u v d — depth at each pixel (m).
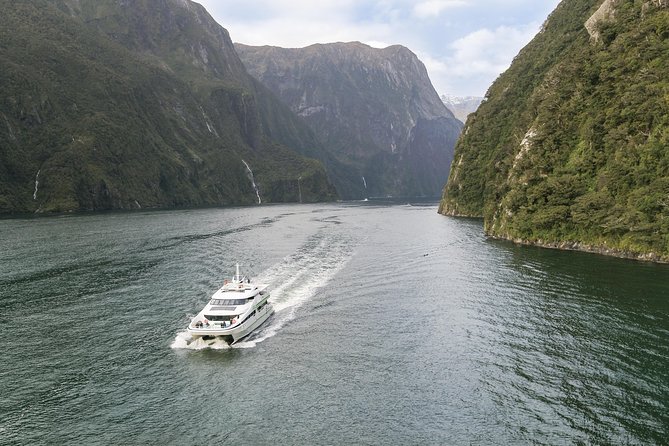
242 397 27.77
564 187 72.50
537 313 40.44
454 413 25.69
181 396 27.94
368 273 57.31
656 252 58.53
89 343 35.50
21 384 29.23
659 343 33.31
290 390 28.48
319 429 24.53
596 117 73.56
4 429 24.61
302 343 35.50
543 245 74.25
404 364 31.55
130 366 31.81
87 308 43.62
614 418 24.78
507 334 35.97
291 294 48.38
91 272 58.25
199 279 54.53
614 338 34.44
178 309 43.28
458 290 48.72
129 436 24.08
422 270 58.72
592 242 67.06
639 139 64.75
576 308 41.28
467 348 33.72
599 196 65.94
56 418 25.62
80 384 29.33
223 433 24.31
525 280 51.72
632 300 42.84
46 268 60.59
